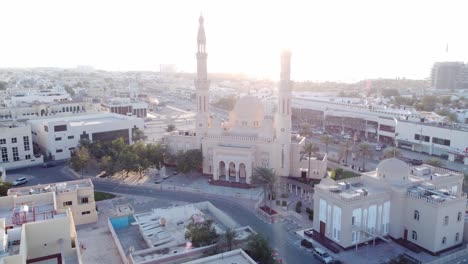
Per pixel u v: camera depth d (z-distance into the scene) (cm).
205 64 11631
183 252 6138
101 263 6669
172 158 11850
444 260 6631
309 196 9825
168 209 8275
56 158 13612
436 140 14100
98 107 19400
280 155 11175
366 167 12381
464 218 7488
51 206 6581
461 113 19400
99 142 12850
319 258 6725
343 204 6956
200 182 11000
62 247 4897
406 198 7369
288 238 7594
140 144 12081
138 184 10856
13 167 12706
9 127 12912
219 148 10775
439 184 8012
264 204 9238
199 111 11831
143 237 7425
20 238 4569
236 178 10725
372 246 7238
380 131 16500
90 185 8675
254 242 6047
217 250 6231
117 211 8525
